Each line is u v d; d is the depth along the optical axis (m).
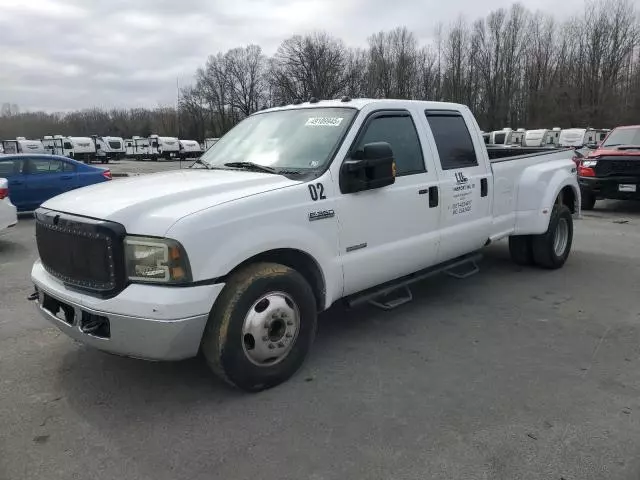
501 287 6.06
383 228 4.38
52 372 3.94
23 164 12.49
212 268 3.22
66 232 3.41
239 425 3.21
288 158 4.21
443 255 5.11
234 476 2.74
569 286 6.09
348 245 4.10
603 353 4.21
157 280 3.13
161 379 3.82
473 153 5.46
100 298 3.22
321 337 4.59
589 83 63.56
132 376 3.87
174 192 3.43
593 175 12.16
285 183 3.74
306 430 3.15
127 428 3.19
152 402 3.50
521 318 5.04
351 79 80.12
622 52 63.56
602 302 5.50
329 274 3.96
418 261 4.80
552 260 6.66
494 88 71.06
